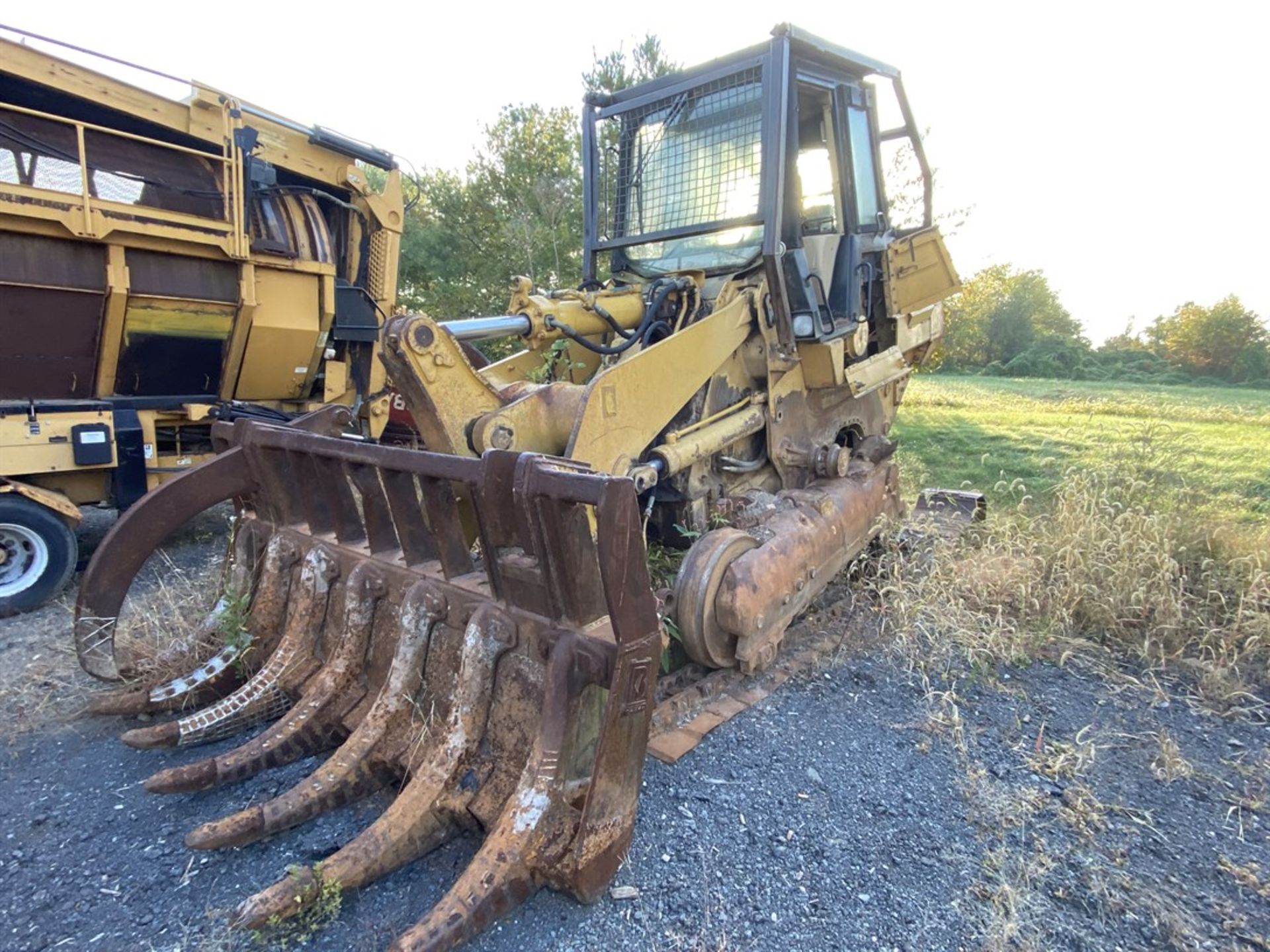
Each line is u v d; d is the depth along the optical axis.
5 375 5.08
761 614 3.38
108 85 5.25
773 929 2.24
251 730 3.16
